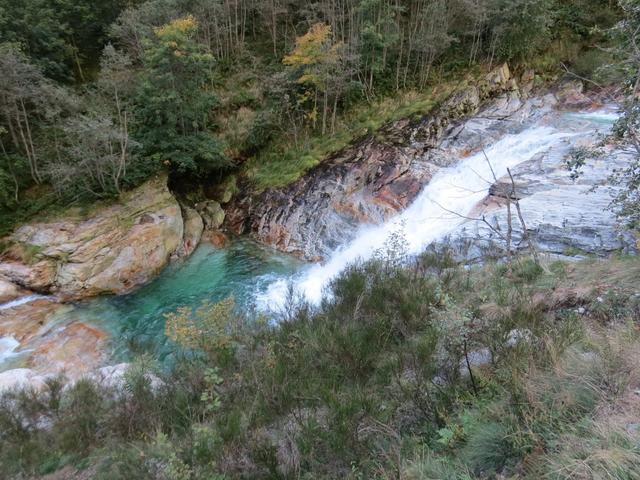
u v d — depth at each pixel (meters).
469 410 3.44
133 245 11.45
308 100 16.50
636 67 5.11
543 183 10.12
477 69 16.77
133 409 4.64
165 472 3.42
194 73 14.23
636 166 5.48
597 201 8.38
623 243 6.66
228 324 5.63
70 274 10.60
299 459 3.41
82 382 5.36
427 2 17.69
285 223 13.48
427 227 11.41
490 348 4.10
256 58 19.02
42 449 4.45
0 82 12.27
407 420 3.67
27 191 13.52
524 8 15.55
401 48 16.64
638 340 3.55
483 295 5.68
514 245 7.95
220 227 14.31
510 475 2.65
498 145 14.14
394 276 6.67
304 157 14.80
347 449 3.35
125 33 16.28
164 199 13.14
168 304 10.21
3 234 11.94
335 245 12.50
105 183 12.90
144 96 13.57
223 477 3.29
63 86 14.88
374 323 5.37
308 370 4.66
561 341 3.79
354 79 17.30
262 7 18.83
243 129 16.56
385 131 14.88
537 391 3.15
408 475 2.82
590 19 18.16
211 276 11.48
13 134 13.57
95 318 9.69
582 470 2.32
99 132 11.82
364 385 4.36
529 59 17.42
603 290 5.03
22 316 9.64
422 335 4.84
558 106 16.16
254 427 3.93
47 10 16.34
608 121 13.98
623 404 2.82
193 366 5.14
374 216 12.90
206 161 15.08
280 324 6.05
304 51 14.59
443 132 14.94
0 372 7.73
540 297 5.41
